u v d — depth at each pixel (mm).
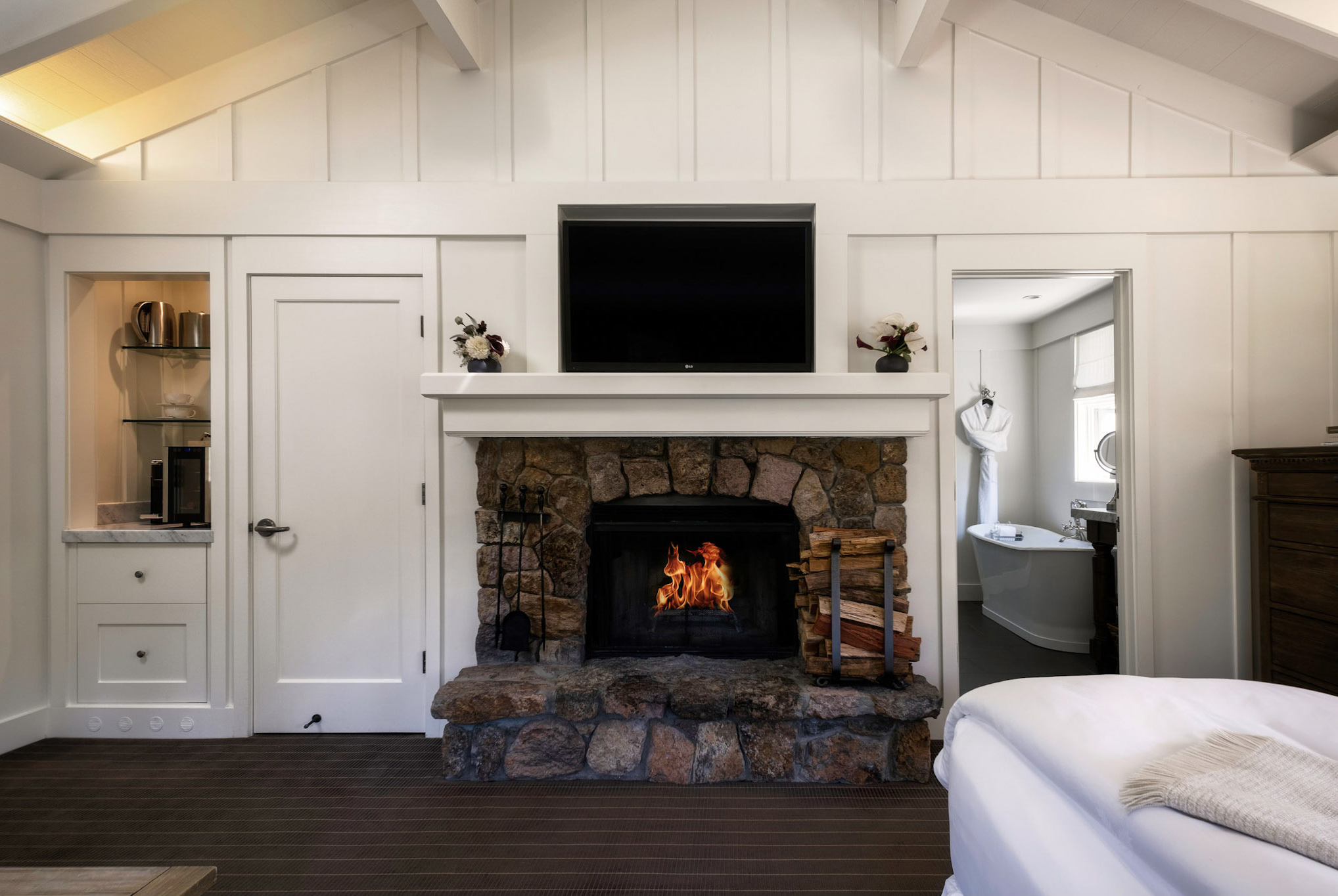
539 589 2658
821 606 2424
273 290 2781
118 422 3021
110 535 2744
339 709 2758
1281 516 2447
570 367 2625
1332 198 2699
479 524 2670
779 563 2756
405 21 2797
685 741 2340
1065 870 940
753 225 2629
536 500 2670
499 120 2781
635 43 2781
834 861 1890
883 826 2062
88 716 2736
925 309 2736
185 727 2734
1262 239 2732
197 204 2752
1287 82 2617
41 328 2768
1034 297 4637
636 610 2812
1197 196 2705
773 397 2545
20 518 2684
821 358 2703
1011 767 1175
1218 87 2725
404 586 2773
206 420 3049
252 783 2346
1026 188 2711
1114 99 2738
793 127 2760
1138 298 2711
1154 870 830
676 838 1999
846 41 2762
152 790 2303
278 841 1988
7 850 1940
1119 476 2779
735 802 2199
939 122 2752
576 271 2639
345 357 2783
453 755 2357
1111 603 3566
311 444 2781
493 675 2502
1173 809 847
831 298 2707
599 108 2773
